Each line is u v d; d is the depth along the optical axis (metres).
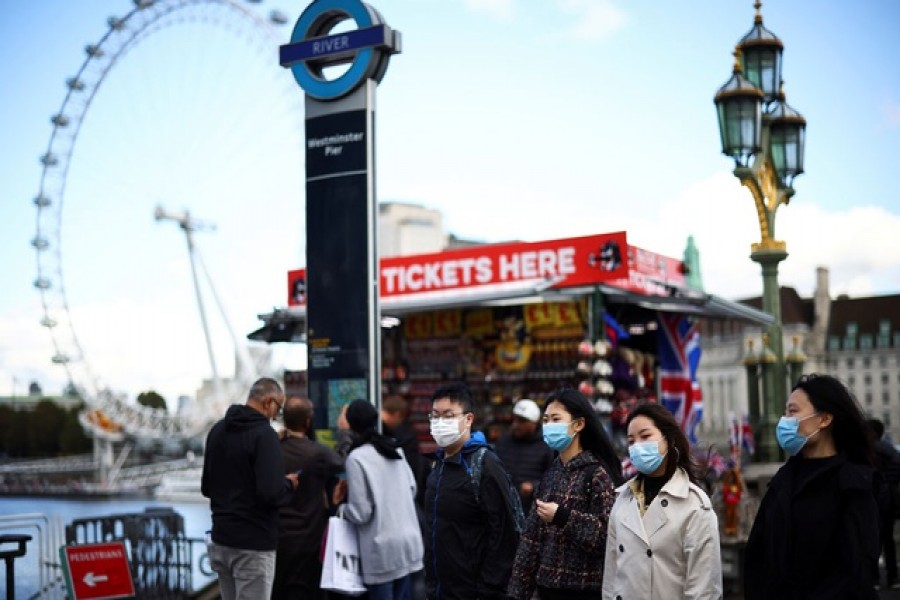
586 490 5.59
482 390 14.47
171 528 11.35
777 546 4.87
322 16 11.02
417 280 13.97
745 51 15.60
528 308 14.16
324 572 7.74
